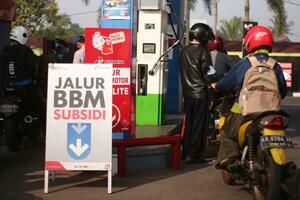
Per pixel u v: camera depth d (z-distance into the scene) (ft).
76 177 25.07
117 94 25.89
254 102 19.90
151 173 25.91
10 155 30.53
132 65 26.68
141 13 35.32
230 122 20.93
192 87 27.84
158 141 25.89
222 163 21.29
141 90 35.04
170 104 42.86
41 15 135.85
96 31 25.71
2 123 31.19
